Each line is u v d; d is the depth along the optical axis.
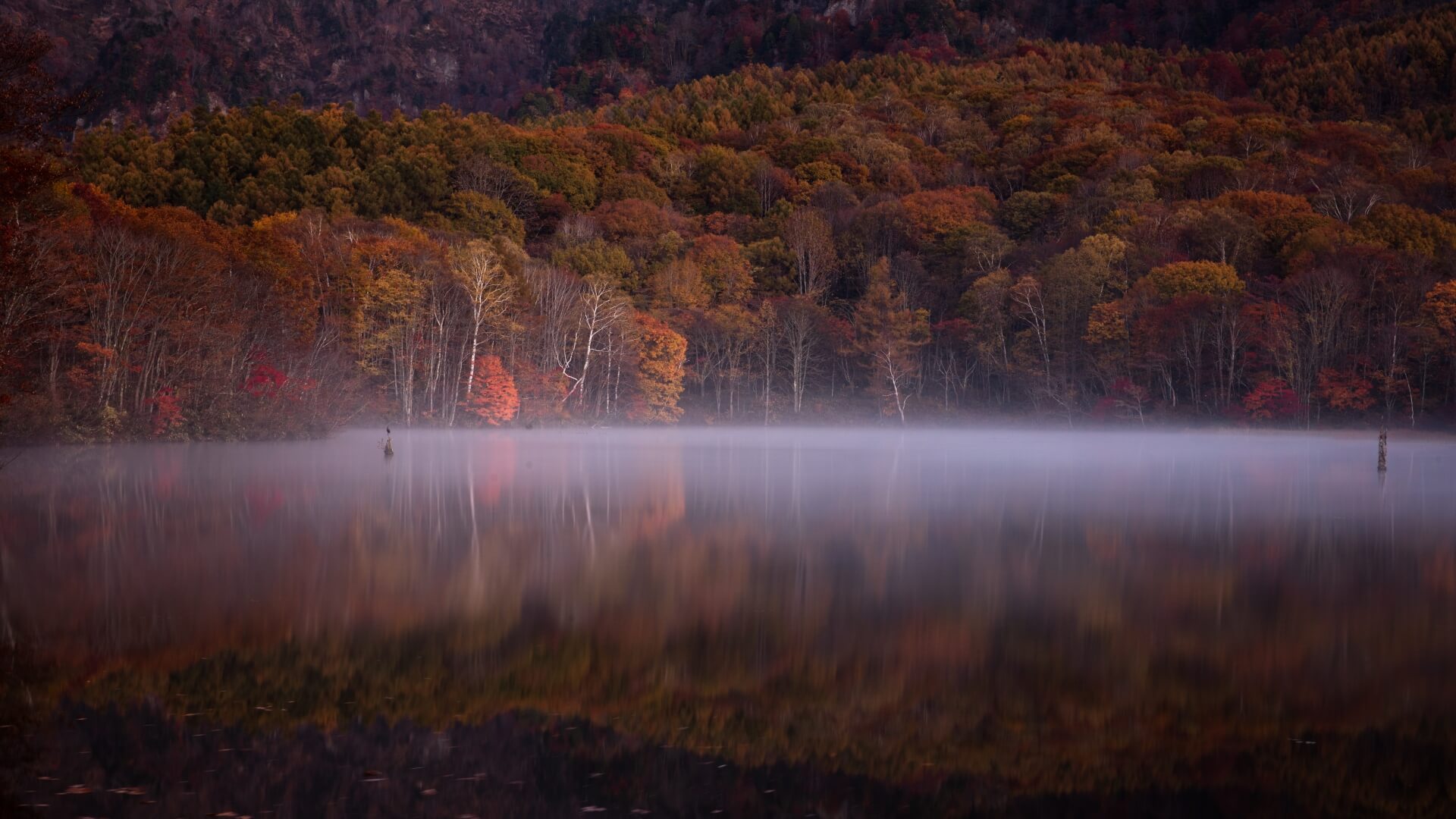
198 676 16.20
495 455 68.88
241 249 88.31
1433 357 102.56
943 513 37.66
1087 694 15.74
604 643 18.47
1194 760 13.17
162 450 65.69
